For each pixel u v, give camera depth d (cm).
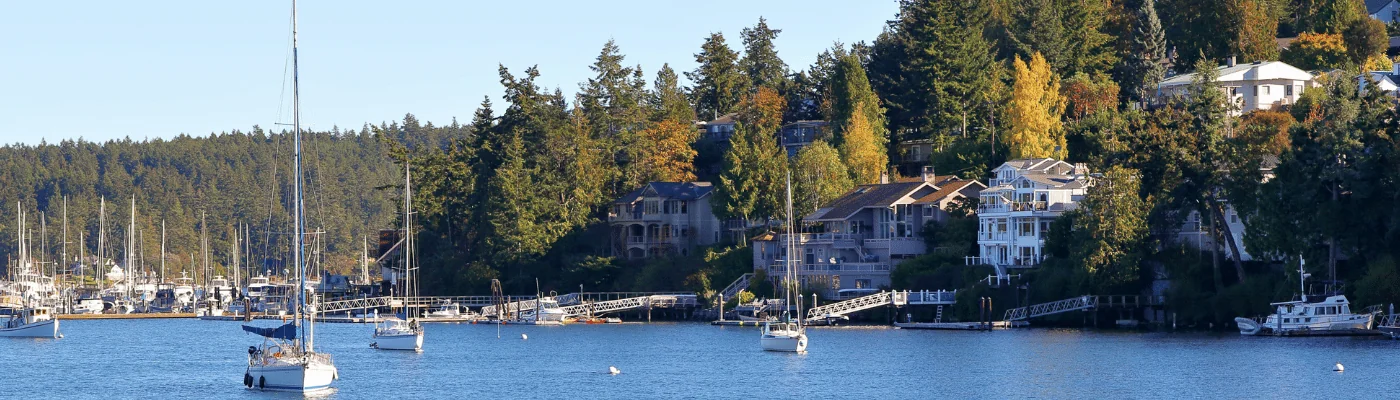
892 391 19025
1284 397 17900
